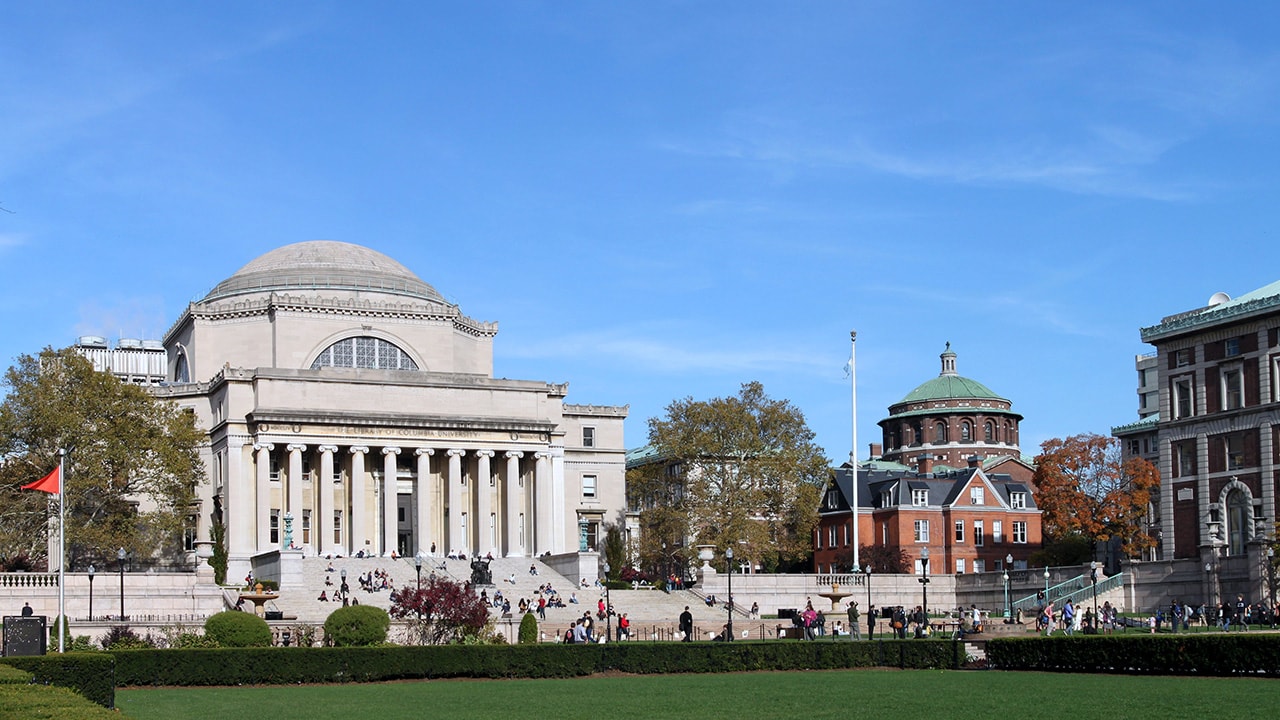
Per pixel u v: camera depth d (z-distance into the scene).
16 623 65.75
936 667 78.56
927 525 178.12
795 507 149.00
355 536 146.50
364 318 161.12
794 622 106.00
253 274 164.75
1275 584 105.00
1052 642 73.94
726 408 149.75
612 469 169.50
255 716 52.62
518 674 73.25
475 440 153.12
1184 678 65.62
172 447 125.50
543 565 143.00
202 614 104.44
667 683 68.56
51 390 120.00
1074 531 155.62
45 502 116.88
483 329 175.12
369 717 52.16
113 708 48.59
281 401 146.62
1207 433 126.00
